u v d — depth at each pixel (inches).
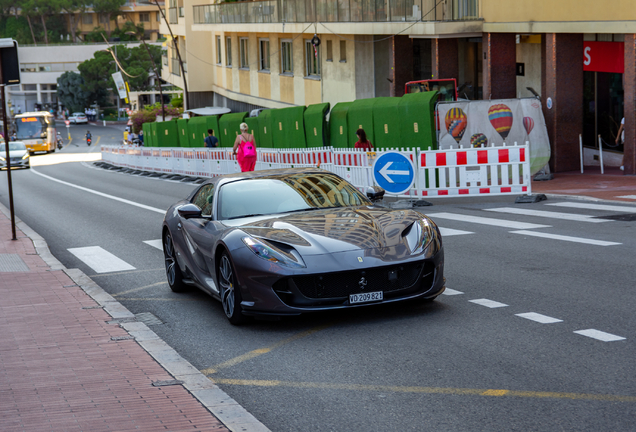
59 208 829.8
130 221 659.4
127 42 4670.3
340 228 270.4
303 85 1501.0
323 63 1397.6
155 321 296.4
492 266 354.0
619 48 827.4
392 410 182.2
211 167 1185.4
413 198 624.4
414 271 261.7
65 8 5295.3
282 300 254.5
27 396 201.0
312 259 252.2
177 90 3971.5
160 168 1437.0
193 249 316.5
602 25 732.0
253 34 1756.9
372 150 703.7
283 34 1584.6
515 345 227.9
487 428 167.2
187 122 1678.2
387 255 255.8
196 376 215.0
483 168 598.5
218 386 210.4
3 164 1769.2
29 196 1029.2
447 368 210.8
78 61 4938.5
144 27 5561.0
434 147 740.0
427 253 261.0
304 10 1337.4
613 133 856.9
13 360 237.9
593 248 381.7
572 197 593.9
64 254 492.4
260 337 259.9
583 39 817.5
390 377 206.8
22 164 1820.9
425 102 734.5
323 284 253.0
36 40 5433.1
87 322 287.9
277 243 262.1
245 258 261.7
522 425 167.5
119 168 1727.4
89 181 1304.1
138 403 191.3
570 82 807.1
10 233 589.0
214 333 271.0
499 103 718.5
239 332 269.4
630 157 722.8
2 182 1369.3
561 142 810.8
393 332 252.1
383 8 1090.7
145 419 179.3
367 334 252.1
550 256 368.8
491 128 722.8
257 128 1275.8
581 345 223.8
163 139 1817.2
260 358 235.3
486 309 274.5
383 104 826.2
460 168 603.2
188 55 2231.8
